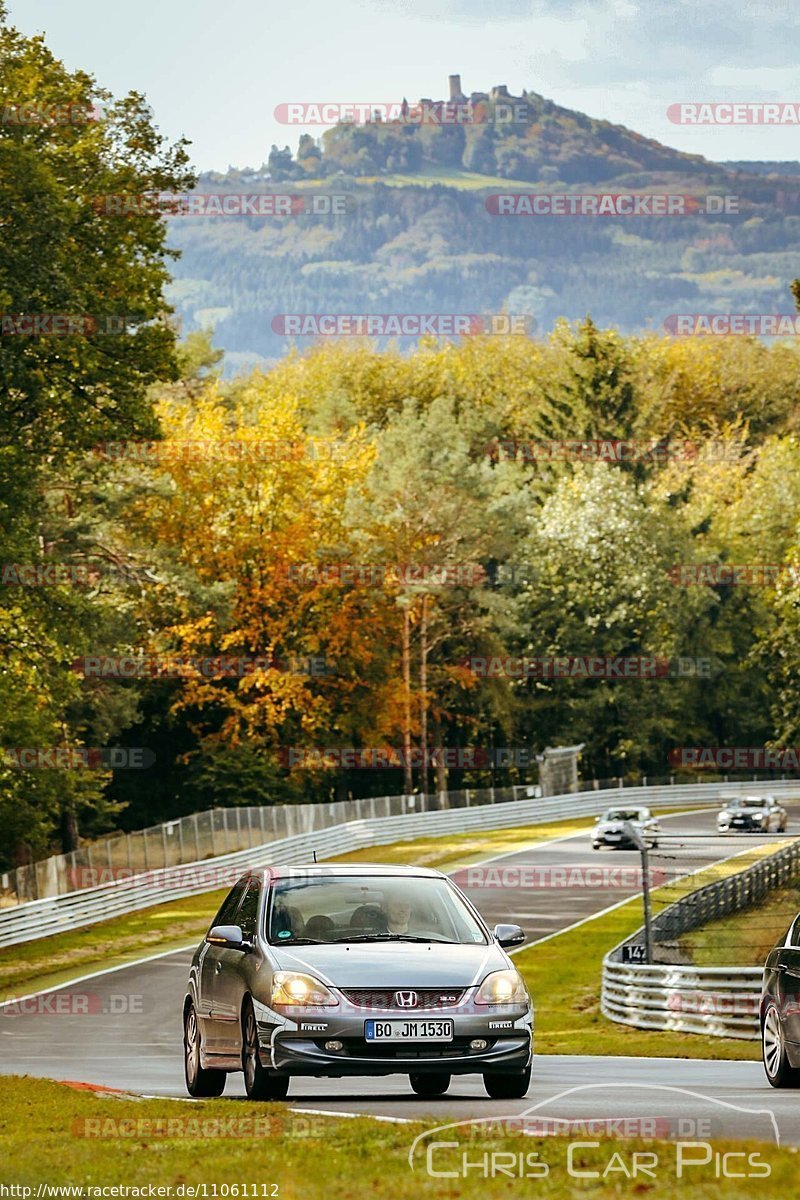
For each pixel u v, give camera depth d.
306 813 180.75
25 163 110.44
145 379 123.00
